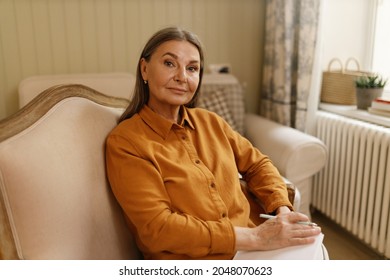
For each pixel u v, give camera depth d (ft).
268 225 3.44
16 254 2.76
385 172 5.92
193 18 8.62
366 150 6.15
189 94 3.95
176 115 4.21
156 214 3.34
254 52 9.25
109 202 3.74
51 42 7.69
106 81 7.30
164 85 3.82
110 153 3.70
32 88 6.73
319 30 7.04
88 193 3.39
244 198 4.22
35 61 7.66
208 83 8.29
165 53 3.80
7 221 2.71
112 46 8.14
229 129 4.69
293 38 7.65
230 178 4.06
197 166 3.86
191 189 3.63
